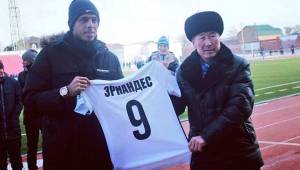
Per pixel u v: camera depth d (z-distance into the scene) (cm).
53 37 423
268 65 3825
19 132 671
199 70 318
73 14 334
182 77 328
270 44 7075
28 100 330
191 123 324
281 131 956
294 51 6612
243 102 295
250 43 7406
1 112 650
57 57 336
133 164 345
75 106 329
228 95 302
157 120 354
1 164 657
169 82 352
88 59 342
